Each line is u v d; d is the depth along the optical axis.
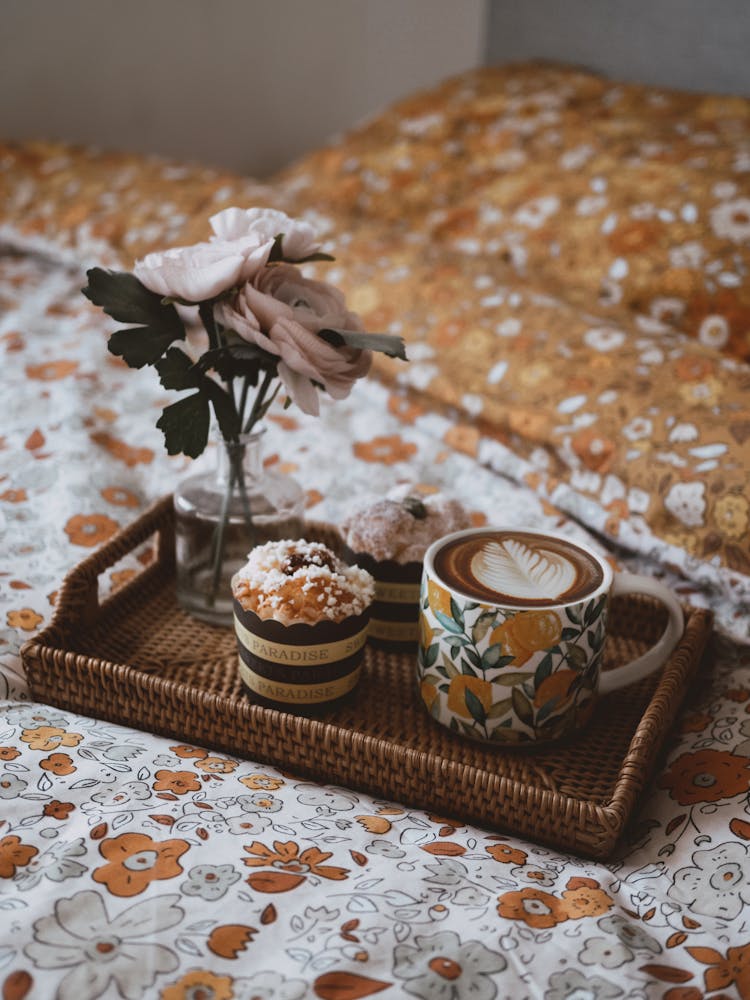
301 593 0.67
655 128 1.23
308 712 0.69
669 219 1.09
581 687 0.67
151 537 0.85
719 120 1.23
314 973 0.53
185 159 1.89
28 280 1.35
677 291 1.06
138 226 1.29
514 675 0.65
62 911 0.55
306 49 1.89
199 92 1.85
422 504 0.74
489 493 0.95
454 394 1.01
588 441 0.92
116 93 1.78
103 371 1.11
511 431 0.97
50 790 0.62
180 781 0.63
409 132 1.40
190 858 0.58
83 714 0.71
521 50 1.71
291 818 0.62
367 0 1.88
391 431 1.03
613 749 0.69
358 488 0.94
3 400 1.03
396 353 0.68
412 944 0.55
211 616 0.77
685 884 0.61
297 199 1.36
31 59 1.70
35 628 0.76
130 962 0.53
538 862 0.61
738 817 0.64
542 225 1.17
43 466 0.94
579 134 1.26
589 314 1.06
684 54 1.41
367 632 0.71
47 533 0.86
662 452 0.89
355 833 0.61
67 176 1.44
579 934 0.56
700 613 0.77
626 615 0.79
